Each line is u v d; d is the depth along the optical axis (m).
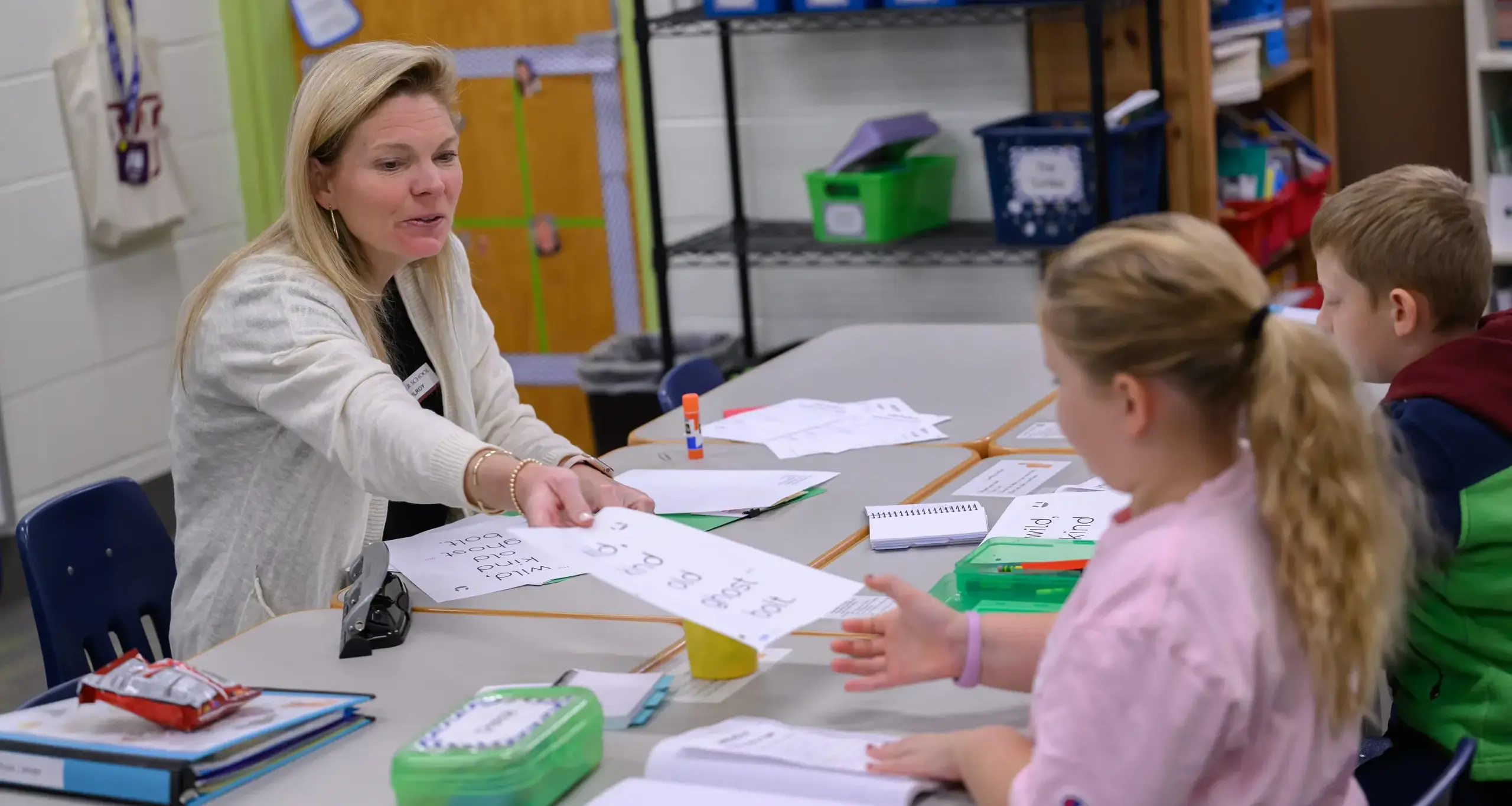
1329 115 4.29
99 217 4.22
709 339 4.49
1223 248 1.13
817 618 1.33
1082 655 1.11
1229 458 1.16
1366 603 1.11
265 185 4.86
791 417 2.56
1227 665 1.08
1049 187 3.70
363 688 1.57
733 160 4.38
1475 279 1.73
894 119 3.99
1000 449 2.29
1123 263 1.13
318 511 2.06
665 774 1.30
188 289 4.66
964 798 1.22
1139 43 3.83
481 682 1.57
